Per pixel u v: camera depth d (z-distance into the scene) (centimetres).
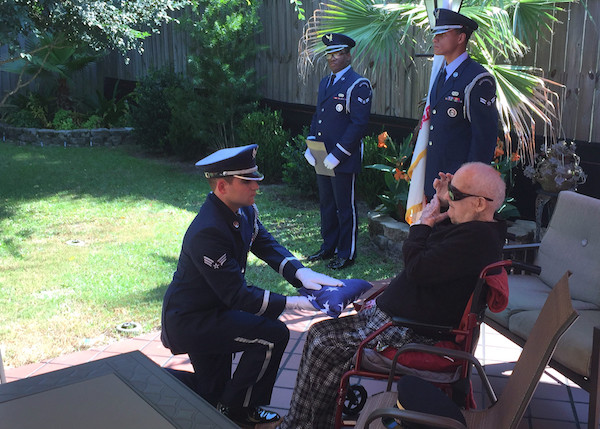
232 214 311
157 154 1199
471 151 440
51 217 768
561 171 504
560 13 579
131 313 485
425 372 289
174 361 410
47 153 1199
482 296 287
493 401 273
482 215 280
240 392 326
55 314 483
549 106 602
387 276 578
